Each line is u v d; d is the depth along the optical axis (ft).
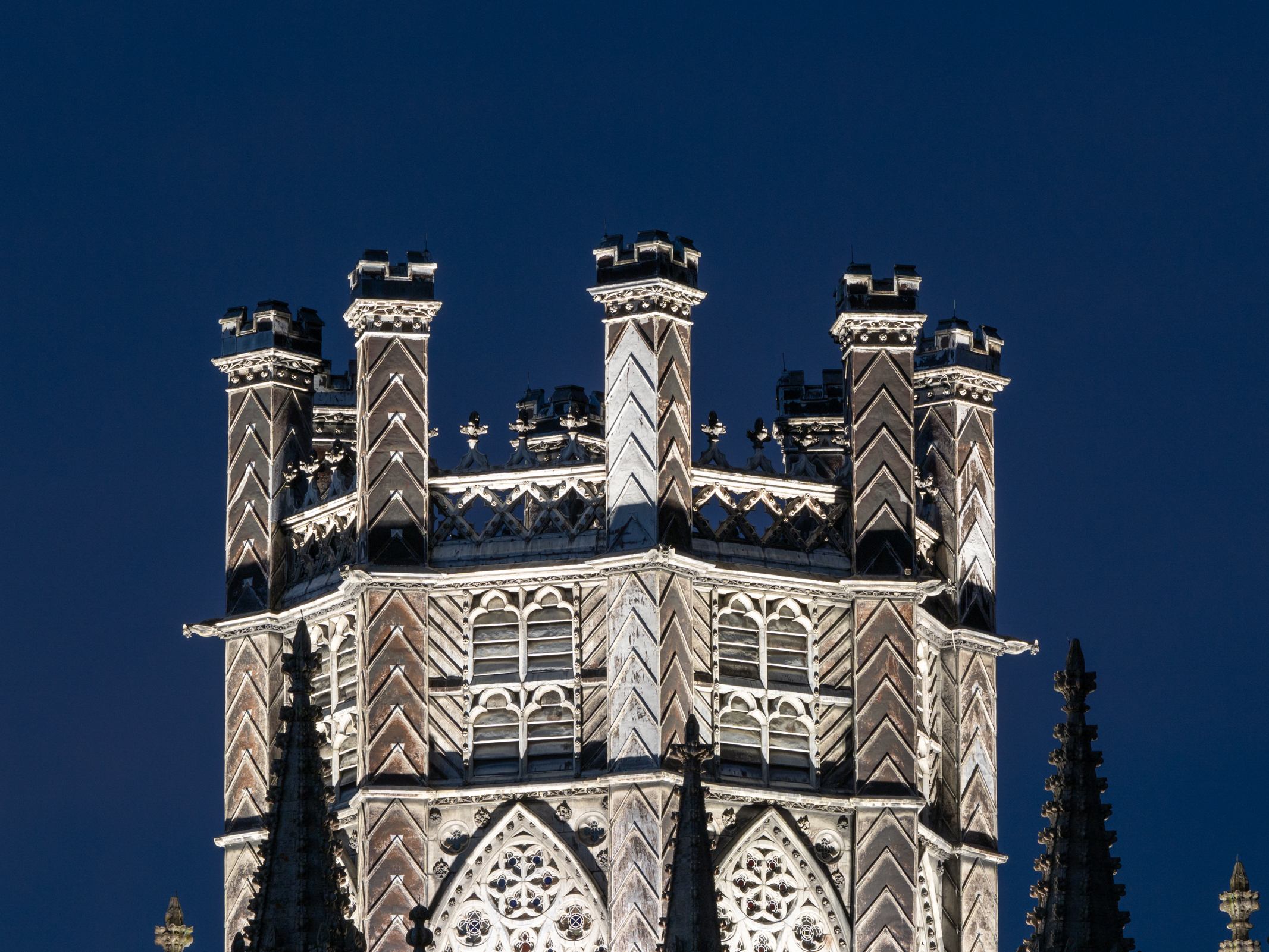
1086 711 209.46
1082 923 204.13
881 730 225.35
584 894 217.77
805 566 227.20
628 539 221.66
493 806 220.02
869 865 223.10
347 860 222.48
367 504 224.94
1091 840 206.18
